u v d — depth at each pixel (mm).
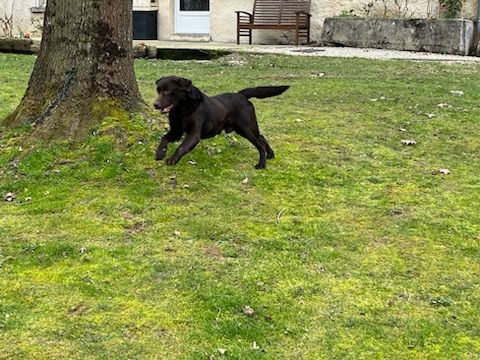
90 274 2957
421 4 11648
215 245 3285
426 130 5426
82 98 4586
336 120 5707
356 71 8617
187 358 2361
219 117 4125
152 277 2945
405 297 2838
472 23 10758
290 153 4734
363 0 12070
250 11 12992
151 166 4238
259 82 7703
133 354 2383
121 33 4676
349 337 2529
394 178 4312
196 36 13672
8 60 9797
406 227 3568
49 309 2664
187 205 3777
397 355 2422
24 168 4203
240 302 2742
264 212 3736
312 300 2795
